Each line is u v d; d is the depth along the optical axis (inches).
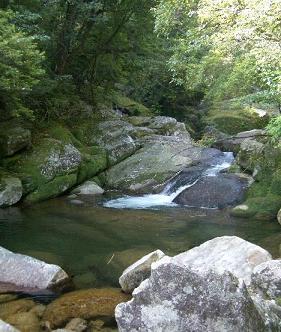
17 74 311.7
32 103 471.5
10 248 257.6
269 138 397.1
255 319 118.4
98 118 555.8
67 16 508.7
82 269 227.3
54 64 537.3
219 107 829.8
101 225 313.1
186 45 381.7
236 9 273.9
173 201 390.6
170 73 740.0
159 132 597.0
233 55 325.1
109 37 567.5
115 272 223.5
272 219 327.9
